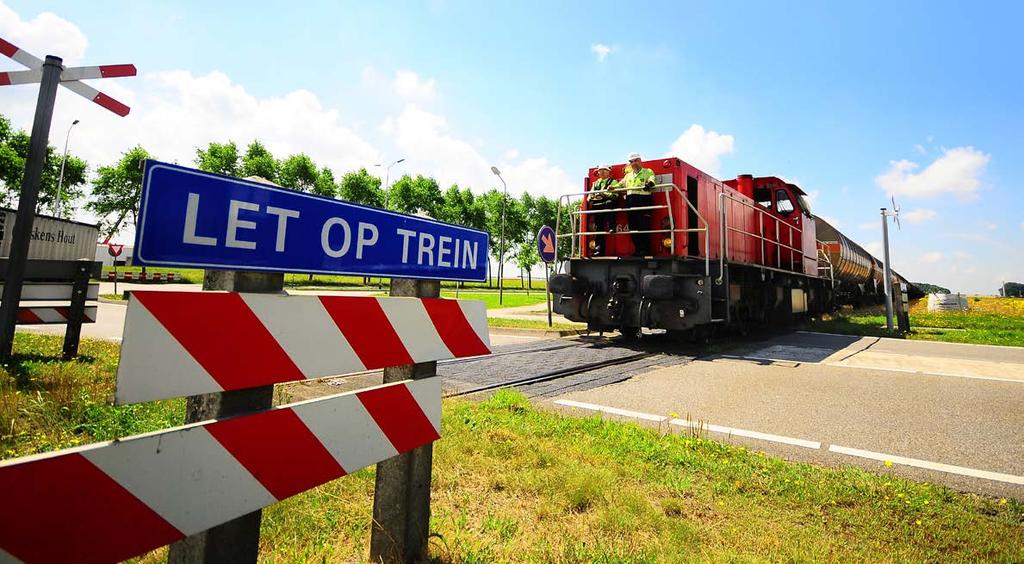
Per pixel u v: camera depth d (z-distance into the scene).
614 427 4.00
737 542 2.31
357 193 49.28
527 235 61.53
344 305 1.71
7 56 4.81
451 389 5.54
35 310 5.54
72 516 1.09
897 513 2.66
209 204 1.39
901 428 4.38
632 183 9.04
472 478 2.90
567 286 9.64
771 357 8.45
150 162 1.26
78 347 6.42
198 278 32.12
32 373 4.50
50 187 37.41
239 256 1.46
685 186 9.12
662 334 11.49
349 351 1.72
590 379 6.36
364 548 2.14
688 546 2.24
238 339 1.40
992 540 2.36
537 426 3.88
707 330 9.42
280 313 1.51
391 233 1.95
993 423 4.55
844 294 20.80
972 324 16.36
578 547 2.18
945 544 2.34
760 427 4.38
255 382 1.44
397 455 1.98
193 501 1.29
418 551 2.07
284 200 1.59
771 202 12.77
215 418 1.42
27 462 1.04
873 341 11.20
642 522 2.45
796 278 13.68
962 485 3.17
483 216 57.44
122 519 1.17
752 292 11.38
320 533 2.22
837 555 2.20
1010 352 9.55
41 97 4.93
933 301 25.72
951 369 7.45
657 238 9.09
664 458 3.37
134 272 29.91
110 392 4.05
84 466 1.12
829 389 5.91
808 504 2.75
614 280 9.46
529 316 17.14
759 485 2.98
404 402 1.95
